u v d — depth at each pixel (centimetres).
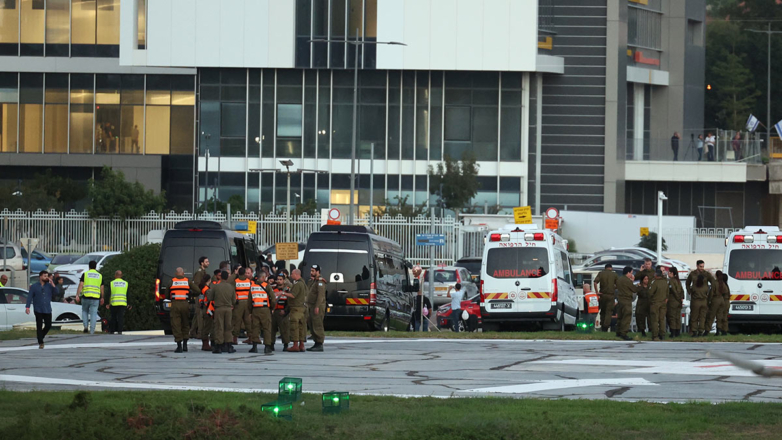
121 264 12069
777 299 10912
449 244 18225
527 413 4672
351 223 18600
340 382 6147
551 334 10350
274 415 4353
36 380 6194
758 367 2703
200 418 4222
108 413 4284
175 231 10375
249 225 17175
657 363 7338
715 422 4431
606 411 4769
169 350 8644
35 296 8775
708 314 10550
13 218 18488
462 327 13375
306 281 10494
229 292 8269
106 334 10762
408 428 4169
